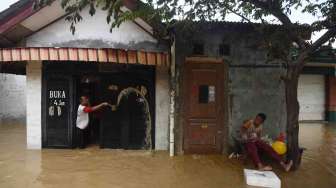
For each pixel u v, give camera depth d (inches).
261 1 271.9
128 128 354.9
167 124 356.2
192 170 285.9
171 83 336.5
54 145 355.9
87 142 379.2
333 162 317.4
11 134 445.1
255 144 291.1
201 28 328.2
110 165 297.1
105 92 354.9
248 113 342.0
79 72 352.5
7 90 655.8
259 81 342.6
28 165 293.0
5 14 309.9
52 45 346.9
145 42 349.1
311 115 644.7
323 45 278.7
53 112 354.3
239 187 244.8
